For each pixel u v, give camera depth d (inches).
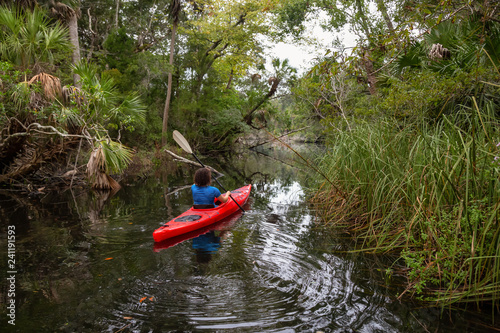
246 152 1045.8
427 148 156.6
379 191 189.9
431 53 246.7
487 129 129.4
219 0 734.5
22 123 307.9
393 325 96.7
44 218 224.2
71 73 433.4
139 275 130.6
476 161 119.0
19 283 123.6
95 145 364.8
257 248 163.3
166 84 788.0
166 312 103.5
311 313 103.3
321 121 333.4
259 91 855.1
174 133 273.1
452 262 107.6
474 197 117.4
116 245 167.6
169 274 131.6
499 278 103.0
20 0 442.6
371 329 94.7
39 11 365.7
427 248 128.6
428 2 185.8
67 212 241.9
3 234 186.7
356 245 169.3
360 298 113.0
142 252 156.9
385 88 304.0
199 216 205.0
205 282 124.6
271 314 102.7
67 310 104.4
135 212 242.8
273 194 329.7
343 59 173.6
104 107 350.3
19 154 355.9
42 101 312.8
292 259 149.0
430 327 95.5
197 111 792.9
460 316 101.2
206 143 890.1
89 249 161.5
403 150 194.1
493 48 198.4
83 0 766.5
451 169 133.5
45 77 301.9
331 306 107.7
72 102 307.9
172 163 634.2
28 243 171.2
